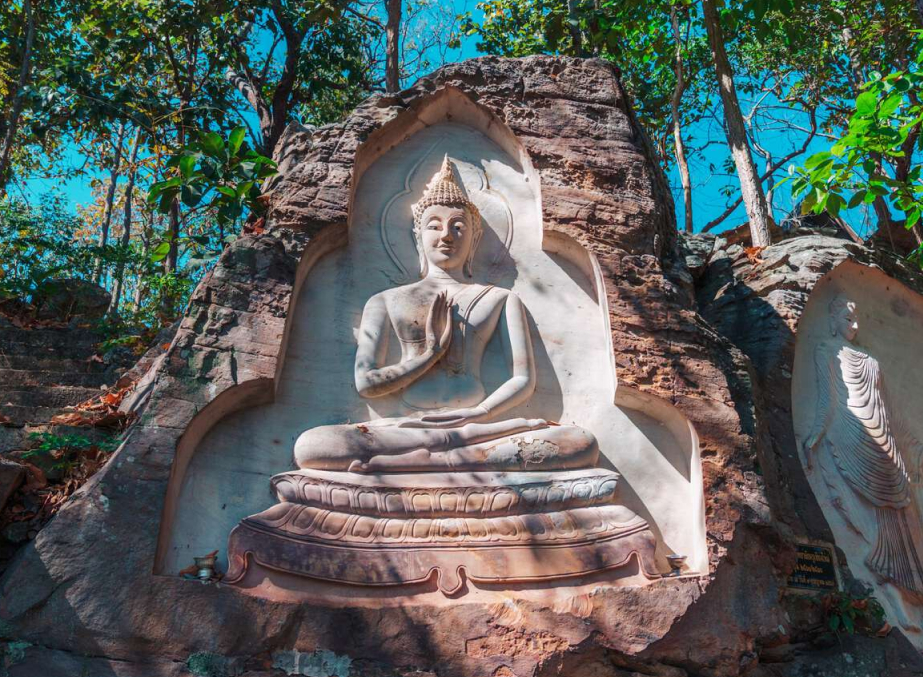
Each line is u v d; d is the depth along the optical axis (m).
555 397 6.42
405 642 5.16
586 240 6.83
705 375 6.41
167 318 9.84
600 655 5.34
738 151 10.13
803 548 6.71
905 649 6.43
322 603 5.19
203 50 14.54
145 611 4.98
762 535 6.02
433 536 5.47
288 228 6.50
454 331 6.43
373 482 5.58
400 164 7.28
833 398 7.62
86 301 9.41
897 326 8.45
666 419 6.37
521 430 5.98
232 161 7.41
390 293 6.59
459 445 5.83
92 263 10.96
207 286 6.07
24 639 4.84
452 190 6.94
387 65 12.16
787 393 7.51
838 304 8.12
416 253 6.90
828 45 14.31
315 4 12.17
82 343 8.38
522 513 5.62
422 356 6.25
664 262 7.14
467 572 5.40
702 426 6.21
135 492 5.29
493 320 6.54
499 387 6.34
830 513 7.20
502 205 7.17
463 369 6.34
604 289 6.64
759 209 9.83
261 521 5.37
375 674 5.07
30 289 9.13
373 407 6.15
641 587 5.49
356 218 6.94
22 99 11.76
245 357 5.88
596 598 5.42
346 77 15.93
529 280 6.88
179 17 12.43
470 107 7.45
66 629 4.88
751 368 7.05
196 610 5.04
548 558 5.49
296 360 6.23
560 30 12.33
